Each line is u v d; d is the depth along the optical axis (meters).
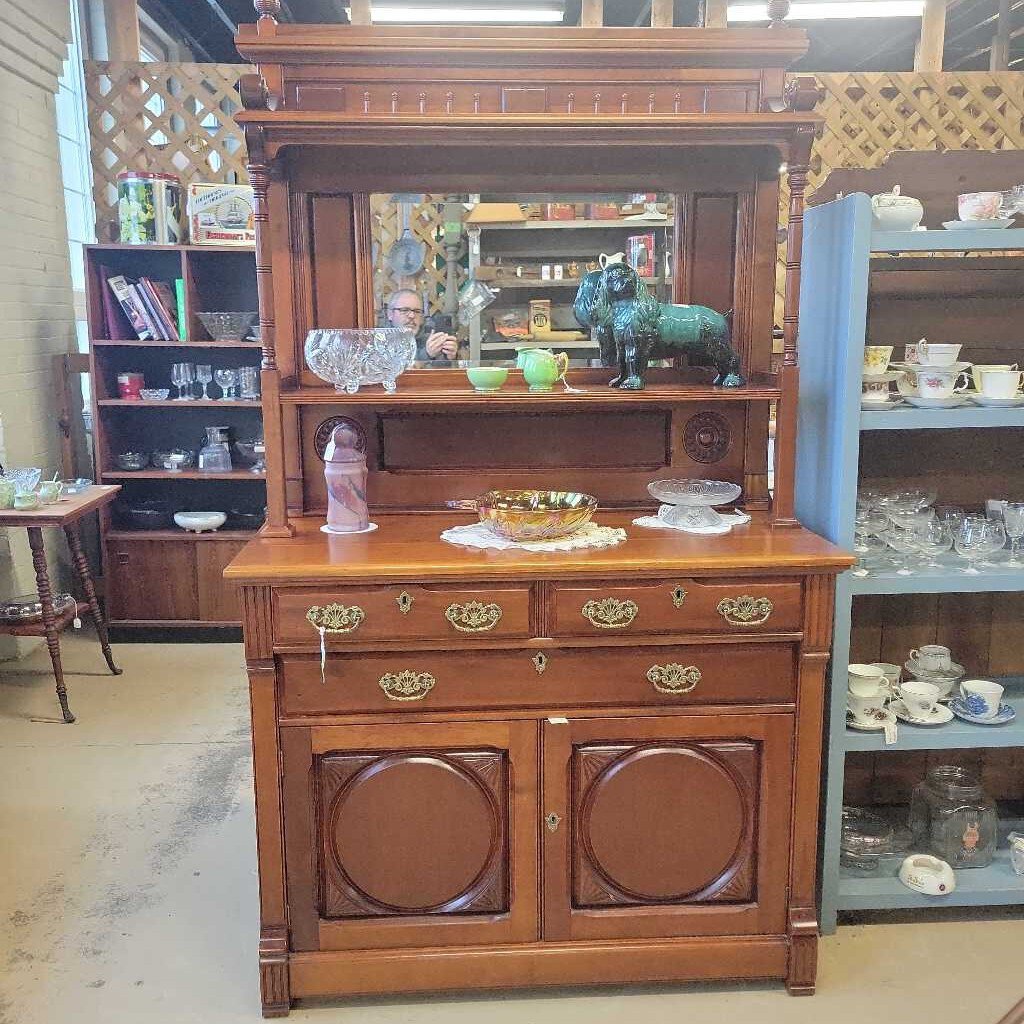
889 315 2.10
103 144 3.71
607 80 1.82
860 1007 1.72
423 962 1.71
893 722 1.90
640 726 1.68
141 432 3.85
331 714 1.65
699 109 1.84
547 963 1.73
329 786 1.67
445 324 1.97
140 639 3.75
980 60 6.06
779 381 1.81
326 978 1.71
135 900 2.04
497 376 1.87
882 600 2.19
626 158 1.92
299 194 1.89
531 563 1.61
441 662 1.64
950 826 2.01
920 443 2.14
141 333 3.58
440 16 4.67
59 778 2.60
